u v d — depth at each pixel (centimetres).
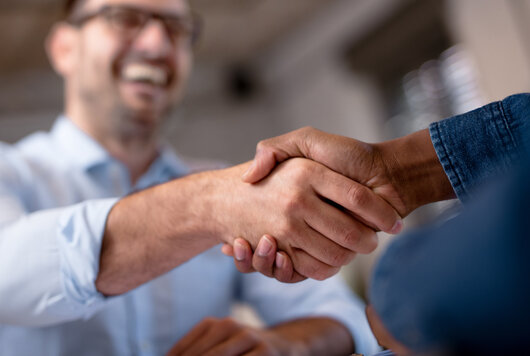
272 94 235
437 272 14
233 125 237
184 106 228
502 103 34
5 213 46
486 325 13
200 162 72
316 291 59
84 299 41
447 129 36
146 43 62
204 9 179
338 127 191
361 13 176
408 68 164
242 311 74
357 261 148
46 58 198
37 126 218
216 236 41
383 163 37
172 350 46
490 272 13
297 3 184
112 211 41
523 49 123
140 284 42
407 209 38
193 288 59
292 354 47
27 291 40
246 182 40
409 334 15
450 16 143
